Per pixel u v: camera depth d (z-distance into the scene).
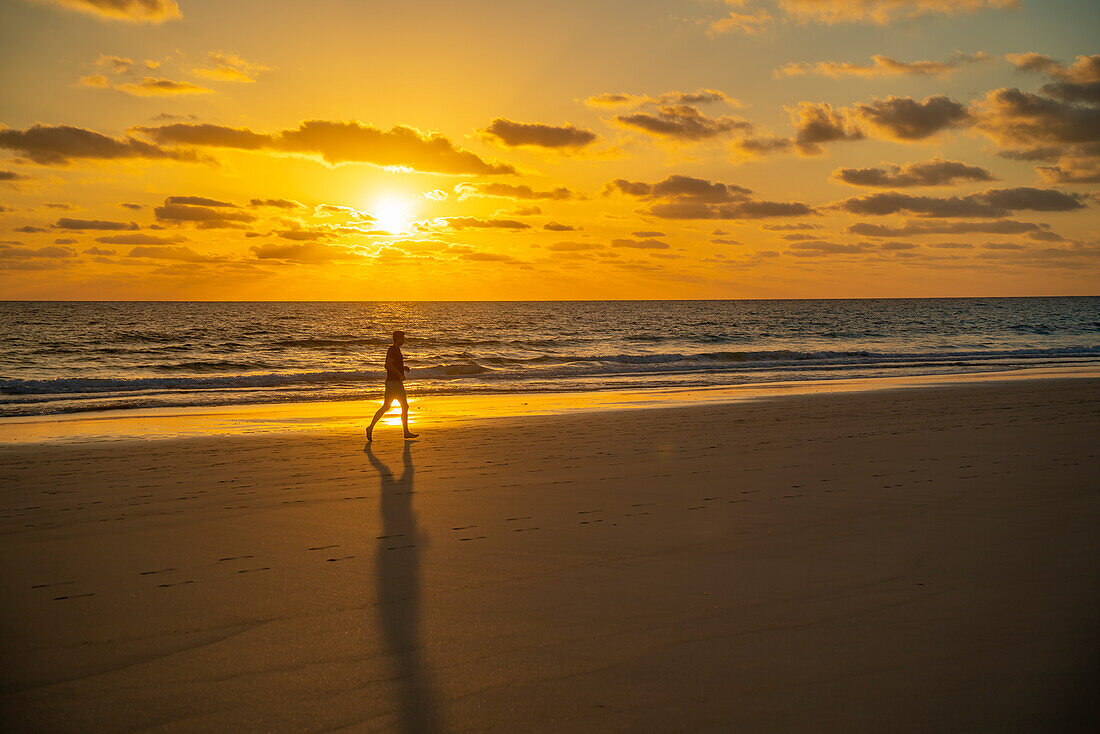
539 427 12.41
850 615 3.93
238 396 19.62
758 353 35.56
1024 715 2.88
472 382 23.83
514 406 16.25
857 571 4.66
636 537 5.59
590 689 3.14
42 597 4.39
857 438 10.43
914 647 3.51
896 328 74.12
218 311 151.12
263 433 12.30
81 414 15.45
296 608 4.17
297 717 2.95
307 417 14.73
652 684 3.18
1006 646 3.50
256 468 8.88
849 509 6.32
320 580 4.67
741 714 2.92
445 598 4.31
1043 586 4.32
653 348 49.03
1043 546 5.12
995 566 4.71
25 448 10.58
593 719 2.90
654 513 6.33
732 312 139.62
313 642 3.68
